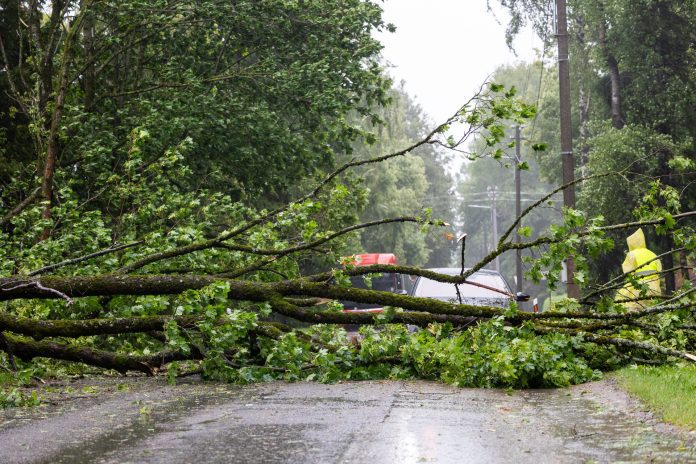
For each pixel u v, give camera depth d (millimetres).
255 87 22453
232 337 10305
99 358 10594
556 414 7410
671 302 11188
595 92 38844
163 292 10797
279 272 12930
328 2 23156
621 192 31328
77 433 6598
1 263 12758
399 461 5258
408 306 11164
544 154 53156
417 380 10648
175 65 21703
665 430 6238
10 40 22531
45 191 16688
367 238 57656
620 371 10320
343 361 10727
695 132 33281
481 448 5695
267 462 5270
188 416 7402
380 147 56938
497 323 10750
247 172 22391
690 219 32344
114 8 20312
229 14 20797
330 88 22016
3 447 6051
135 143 15016
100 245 14672
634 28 33625
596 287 11875
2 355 11531
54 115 17516
